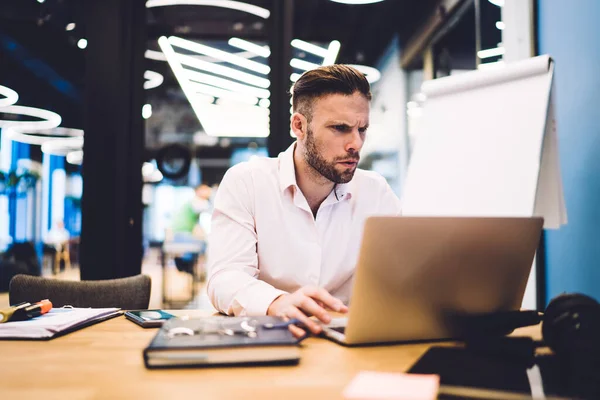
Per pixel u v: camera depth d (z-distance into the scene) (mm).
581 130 2078
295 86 1398
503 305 1003
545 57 1443
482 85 1632
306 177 1487
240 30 3496
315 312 979
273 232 1525
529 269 1001
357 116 1276
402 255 873
